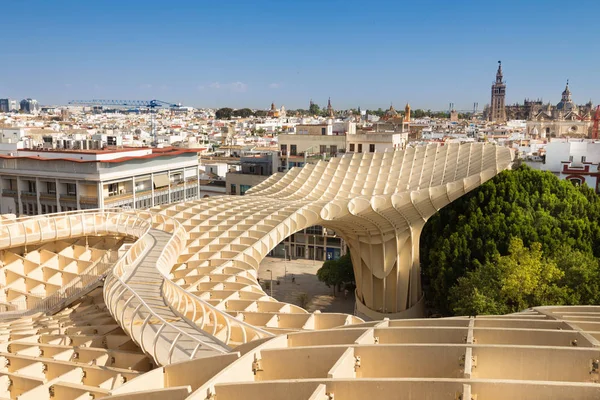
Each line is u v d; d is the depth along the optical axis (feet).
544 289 166.50
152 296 110.42
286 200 230.68
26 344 97.55
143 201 294.05
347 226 235.40
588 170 308.81
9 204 289.94
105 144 333.21
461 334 73.36
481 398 53.83
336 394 56.39
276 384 57.67
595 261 180.14
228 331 87.51
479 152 247.09
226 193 378.94
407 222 233.96
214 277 132.57
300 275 320.70
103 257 169.27
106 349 94.17
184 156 326.44
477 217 228.84
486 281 179.22
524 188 244.42
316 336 76.74
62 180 273.13
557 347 62.59
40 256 171.32
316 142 375.04
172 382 68.74
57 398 75.31
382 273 243.81
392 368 66.28
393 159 263.70
